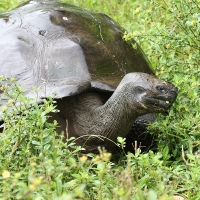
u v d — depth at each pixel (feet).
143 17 23.17
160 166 15.19
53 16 20.20
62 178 14.29
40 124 15.15
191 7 20.74
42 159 14.26
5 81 18.61
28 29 19.85
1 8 30.73
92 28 20.33
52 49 18.94
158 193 13.56
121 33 21.35
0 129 18.28
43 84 17.98
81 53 18.90
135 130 19.67
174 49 21.30
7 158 14.87
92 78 18.33
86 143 18.45
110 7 30.83
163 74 21.04
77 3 31.17
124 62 20.01
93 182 14.19
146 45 24.29
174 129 18.33
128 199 12.26
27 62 18.93
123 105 17.30
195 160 14.94
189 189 14.53
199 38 21.01
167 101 16.57
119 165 18.03
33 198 13.00
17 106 17.02
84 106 18.38
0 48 19.57
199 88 19.83
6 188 11.97
